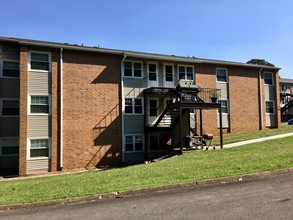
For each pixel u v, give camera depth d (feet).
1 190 30.63
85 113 58.70
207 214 18.10
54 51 57.06
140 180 28.50
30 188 30.01
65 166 56.08
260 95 82.53
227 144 58.49
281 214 17.40
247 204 19.66
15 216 20.10
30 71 54.85
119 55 62.95
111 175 33.63
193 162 38.45
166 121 66.49
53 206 22.09
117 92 62.13
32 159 53.52
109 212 19.72
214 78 75.20
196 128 70.03
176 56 73.31
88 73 59.67
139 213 19.11
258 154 39.65
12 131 57.06
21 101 53.31
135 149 63.10
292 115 140.36
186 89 61.46
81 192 24.80
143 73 65.46
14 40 55.67
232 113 77.20
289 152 39.01
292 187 23.47
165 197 22.65
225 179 26.91
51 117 55.77
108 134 60.44
